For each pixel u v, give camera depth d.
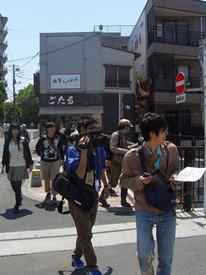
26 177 11.52
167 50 39.53
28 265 7.26
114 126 45.72
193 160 11.23
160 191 4.89
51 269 7.05
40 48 45.94
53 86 45.69
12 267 7.16
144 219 4.99
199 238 8.65
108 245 8.32
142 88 34.50
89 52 45.47
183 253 7.68
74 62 45.62
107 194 11.62
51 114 45.56
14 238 8.90
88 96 45.44
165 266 5.07
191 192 11.25
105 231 9.29
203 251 7.81
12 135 11.48
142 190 4.95
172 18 41.09
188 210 10.77
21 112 105.69
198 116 40.03
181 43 40.38
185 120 40.50
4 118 92.69
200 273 6.70
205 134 10.56
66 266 7.18
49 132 12.39
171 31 40.41
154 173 4.92
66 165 6.53
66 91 45.59
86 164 6.42
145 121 4.93
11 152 11.41
